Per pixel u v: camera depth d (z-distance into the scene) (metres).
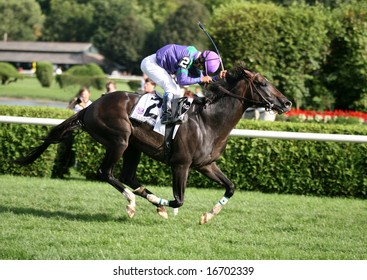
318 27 19.34
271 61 18.97
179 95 8.62
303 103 20.58
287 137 11.30
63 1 98.94
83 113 9.02
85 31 97.31
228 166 12.02
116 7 94.00
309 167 11.97
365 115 18.88
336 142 11.89
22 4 99.62
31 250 7.18
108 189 11.33
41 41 100.94
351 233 8.74
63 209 9.48
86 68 59.72
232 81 8.70
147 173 12.16
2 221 8.50
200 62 8.54
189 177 12.12
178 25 75.56
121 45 86.06
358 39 19.92
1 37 98.69
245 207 10.22
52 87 54.56
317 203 10.98
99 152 12.43
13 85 56.09
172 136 8.45
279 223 9.16
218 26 19.22
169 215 9.43
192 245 7.67
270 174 12.02
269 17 18.97
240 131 11.40
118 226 8.50
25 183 11.51
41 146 9.16
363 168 11.91
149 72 8.70
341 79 20.52
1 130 12.41
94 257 7.03
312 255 7.52
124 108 8.66
